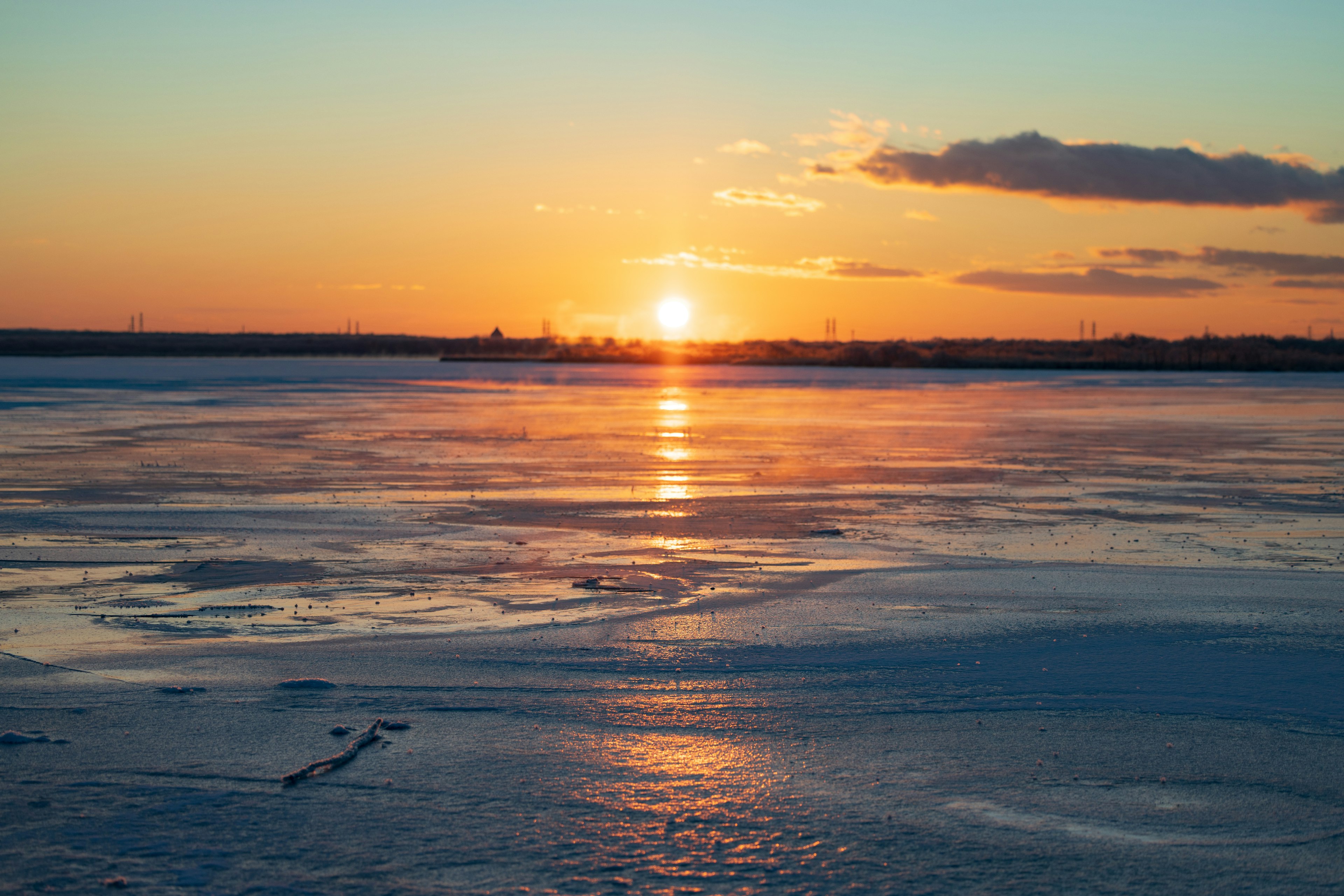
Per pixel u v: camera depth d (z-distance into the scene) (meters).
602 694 7.32
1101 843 4.99
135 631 9.19
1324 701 7.22
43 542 13.77
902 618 9.75
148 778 5.66
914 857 4.82
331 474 21.72
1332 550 13.66
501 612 10.02
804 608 10.14
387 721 6.62
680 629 9.30
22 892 4.40
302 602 10.45
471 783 5.66
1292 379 96.62
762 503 17.89
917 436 32.12
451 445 28.44
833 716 6.87
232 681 7.57
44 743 6.18
